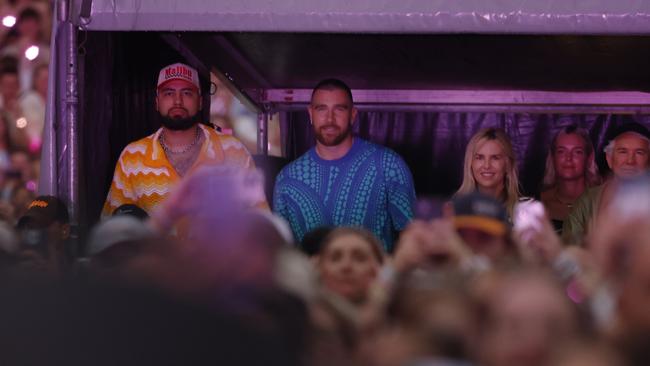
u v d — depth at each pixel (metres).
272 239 2.50
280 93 10.99
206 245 2.44
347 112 6.71
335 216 6.68
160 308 2.17
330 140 6.68
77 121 6.29
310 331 2.55
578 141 8.74
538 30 5.98
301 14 6.08
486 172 6.58
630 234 2.52
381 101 11.10
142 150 6.72
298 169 6.80
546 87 10.74
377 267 4.14
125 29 6.15
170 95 6.71
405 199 6.68
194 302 2.21
